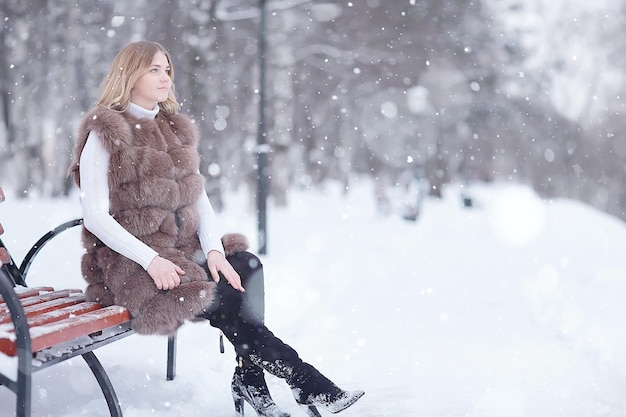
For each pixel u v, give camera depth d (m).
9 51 19.98
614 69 34.62
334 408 2.82
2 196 3.55
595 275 8.00
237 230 12.46
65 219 11.24
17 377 2.31
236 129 19.52
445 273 8.71
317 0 19.89
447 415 3.40
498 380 4.01
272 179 19.92
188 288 2.86
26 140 22.88
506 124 34.50
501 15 28.36
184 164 3.13
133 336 4.46
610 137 39.56
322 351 4.65
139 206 2.99
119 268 2.94
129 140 2.99
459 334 5.22
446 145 34.91
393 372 4.18
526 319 5.83
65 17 19.36
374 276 8.22
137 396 3.37
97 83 19.88
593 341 4.74
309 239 12.59
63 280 5.73
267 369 2.89
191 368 3.89
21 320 2.30
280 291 6.54
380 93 24.70
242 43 19.09
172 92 3.33
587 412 3.43
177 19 14.89
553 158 40.44
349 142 33.62
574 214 21.25
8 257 3.47
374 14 20.58
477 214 24.19
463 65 26.33
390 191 23.28
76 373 3.57
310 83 22.17
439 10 22.31
